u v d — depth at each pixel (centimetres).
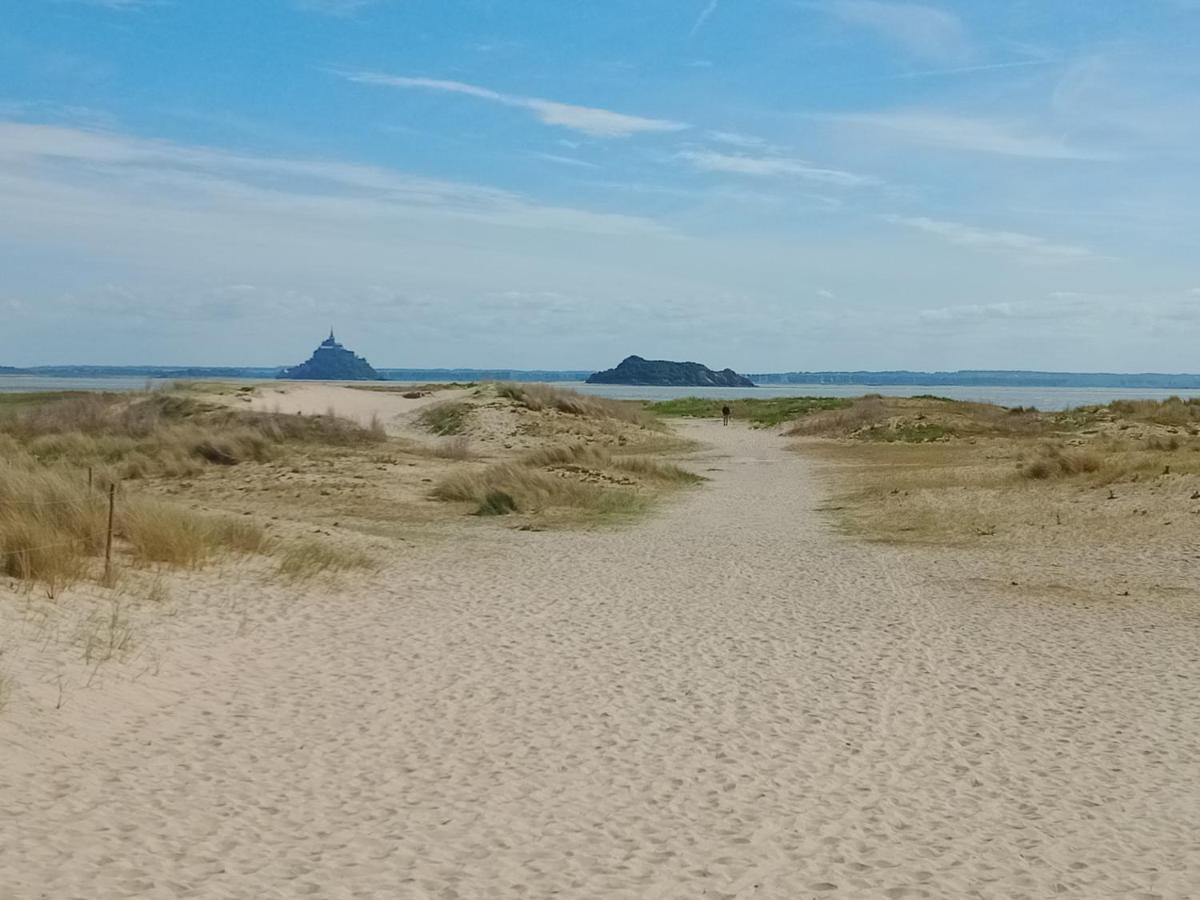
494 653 1097
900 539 1964
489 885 573
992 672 1062
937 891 584
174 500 2227
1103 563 1661
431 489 2512
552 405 4638
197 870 574
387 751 792
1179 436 3788
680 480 3025
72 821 626
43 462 2648
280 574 1420
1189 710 938
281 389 4906
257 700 905
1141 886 596
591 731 851
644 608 1342
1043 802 722
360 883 569
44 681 845
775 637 1195
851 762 793
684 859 616
